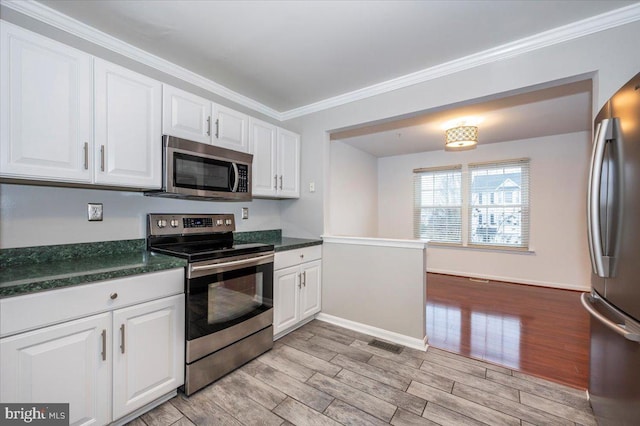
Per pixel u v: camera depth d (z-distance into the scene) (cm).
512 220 464
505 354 231
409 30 184
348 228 487
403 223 564
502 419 158
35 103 137
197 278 176
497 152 475
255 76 245
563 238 428
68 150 148
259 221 310
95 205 186
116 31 185
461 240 506
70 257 175
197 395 175
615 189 124
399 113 251
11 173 131
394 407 167
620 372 125
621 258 119
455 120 354
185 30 184
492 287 433
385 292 258
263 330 225
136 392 151
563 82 189
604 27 169
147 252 203
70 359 129
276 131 285
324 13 168
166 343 164
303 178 316
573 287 420
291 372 202
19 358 115
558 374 202
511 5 161
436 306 348
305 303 276
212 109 221
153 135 184
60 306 125
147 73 213
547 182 438
